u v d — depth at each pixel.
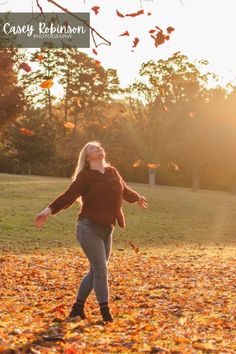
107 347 6.51
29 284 12.74
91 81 73.88
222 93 70.12
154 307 9.93
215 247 25.22
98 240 8.24
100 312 8.66
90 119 75.88
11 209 33.81
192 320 8.70
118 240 26.70
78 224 8.34
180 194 52.69
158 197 46.78
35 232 27.17
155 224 32.88
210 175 80.31
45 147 71.81
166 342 7.00
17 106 39.47
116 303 10.34
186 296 11.04
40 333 7.10
